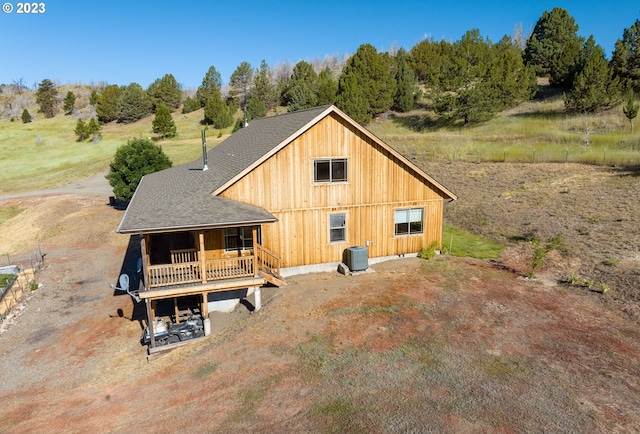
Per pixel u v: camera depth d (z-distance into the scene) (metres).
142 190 20.95
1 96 151.50
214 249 17.59
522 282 17.02
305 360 11.64
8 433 10.57
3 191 47.41
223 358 12.55
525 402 9.32
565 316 13.77
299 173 18.42
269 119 26.08
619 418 8.72
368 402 9.57
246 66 102.31
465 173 37.47
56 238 30.84
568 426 8.51
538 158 37.75
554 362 10.99
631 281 15.66
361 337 12.71
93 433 9.97
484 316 13.87
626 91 46.97
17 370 14.15
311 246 19.08
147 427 9.78
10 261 26.64
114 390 12.23
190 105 96.44
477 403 9.33
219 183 17.91
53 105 117.50
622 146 36.88
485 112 50.97
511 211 27.45
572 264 18.42
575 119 46.50
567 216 24.86
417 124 57.31
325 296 16.02
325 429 8.79
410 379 10.39
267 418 9.36
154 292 14.54
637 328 12.75
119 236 30.31
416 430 8.53
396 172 19.92
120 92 99.56
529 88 56.00
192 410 10.16
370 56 61.81
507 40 81.81
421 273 18.33
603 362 10.95
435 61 78.62
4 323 17.78
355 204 19.45
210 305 17.36
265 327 13.97
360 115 56.53
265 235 18.36
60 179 51.03
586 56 56.50
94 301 19.83
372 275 18.39
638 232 20.75
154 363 13.73
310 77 85.81
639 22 50.69
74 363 14.41
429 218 20.89
